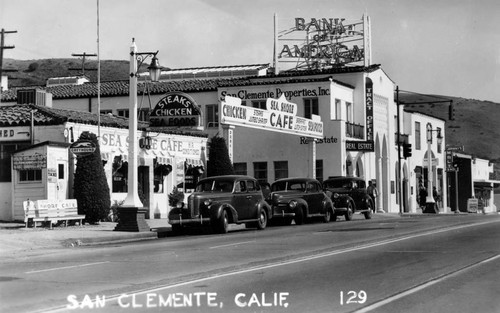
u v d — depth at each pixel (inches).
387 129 2108.8
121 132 1187.9
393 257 582.2
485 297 382.6
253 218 1032.2
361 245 699.4
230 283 433.7
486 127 5876.0
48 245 766.5
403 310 344.2
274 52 2086.6
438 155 2674.7
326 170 1736.0
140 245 779.4
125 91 1807.3
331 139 1732.3
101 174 1059.3
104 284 437.4
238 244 740.7
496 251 629.6
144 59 975.0
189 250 676.7
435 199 2313.0
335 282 437.7
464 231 900.6
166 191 1316.4
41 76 4350.4
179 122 1385.3
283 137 1765.5
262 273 481.7
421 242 729.6
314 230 986.1
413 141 2384.4
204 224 965.8
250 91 1772.9
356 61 2059.5
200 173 1412.4
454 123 5940.0
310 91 1744.6
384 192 2096.5
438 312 340.2
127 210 941.8
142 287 420.2
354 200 1362.0
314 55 2078.0
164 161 1290.6
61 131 1074.7
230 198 987.3
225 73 2028.8
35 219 949.2
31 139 1086.4
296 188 1192.2
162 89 1795.0
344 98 1823.3
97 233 888.9
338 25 2074.3
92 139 1049.5
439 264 531.5
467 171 3046.3
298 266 521.7
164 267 526.6
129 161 954.1
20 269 539.5
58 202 989.2
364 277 460.4
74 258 627.8
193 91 1796.3
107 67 4916.3
